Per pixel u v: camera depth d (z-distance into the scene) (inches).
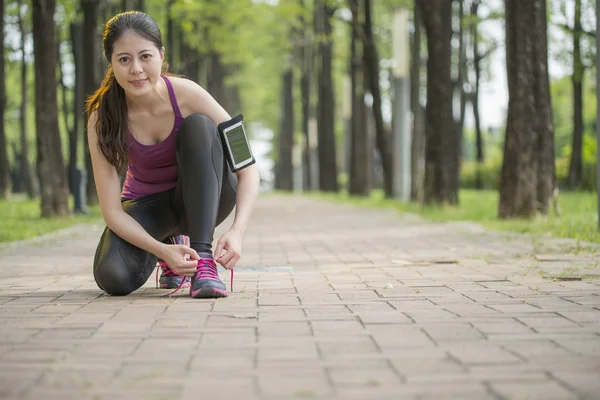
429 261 270.5
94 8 720.3
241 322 150.3
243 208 191.6
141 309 166.9
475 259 279.0
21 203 960.3
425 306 169.3
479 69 1290.6
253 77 1588.3
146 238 184.5
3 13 1005.8
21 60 1197.7
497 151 1688.0
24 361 119.0
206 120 184.9
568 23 883.4
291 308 167.2
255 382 105.7
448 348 126.1
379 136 991.6
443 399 97.2
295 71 1765.5
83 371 112.3
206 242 185.3
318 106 1437.0
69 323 150.6
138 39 178.5
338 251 330.3
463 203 763.4
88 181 789.2
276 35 1380.4
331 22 1234.6
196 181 183.8
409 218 585.0
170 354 122.8
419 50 908.6
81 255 322.3
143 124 186.7
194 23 1024.9
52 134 584.1
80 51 909.2
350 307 168.2
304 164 2021.4
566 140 2129.7
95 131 186.9
